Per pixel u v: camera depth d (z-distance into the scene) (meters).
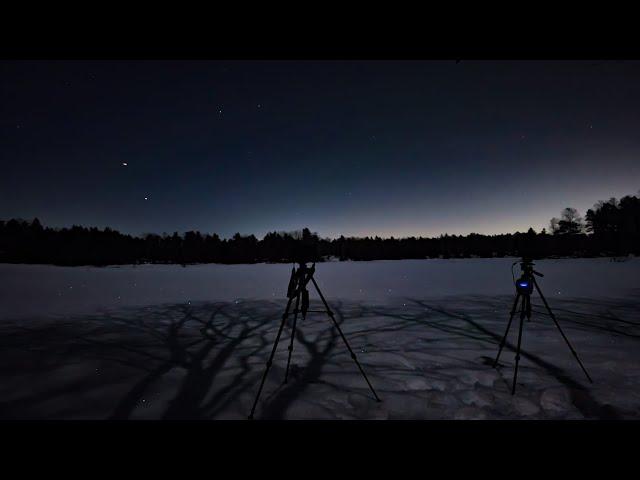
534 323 6.32
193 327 6.50
